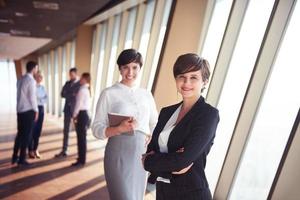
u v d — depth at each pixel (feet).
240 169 14.12
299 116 10.78
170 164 5.69
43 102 22.82
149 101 10.07
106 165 9.61
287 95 12.45
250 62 14.82
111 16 32.83
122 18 29.99
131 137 9.46
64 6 26.78
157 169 5.84
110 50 33.76
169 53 18.62
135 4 27.37
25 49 60.08
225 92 16.17
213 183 15.99
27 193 15.92
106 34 34.81
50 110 63.10
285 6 12.49
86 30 37.93
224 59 16.17
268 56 13.00
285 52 12.60
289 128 12.26
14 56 72.90
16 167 20.31
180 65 6.01
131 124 9.06
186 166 5.70
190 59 5.98
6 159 22.20
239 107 15.28
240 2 15.52
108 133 9.22
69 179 18.43
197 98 6.14
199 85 6.08
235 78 15.66
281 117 12.57
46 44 56.49
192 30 18.17
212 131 5.84
